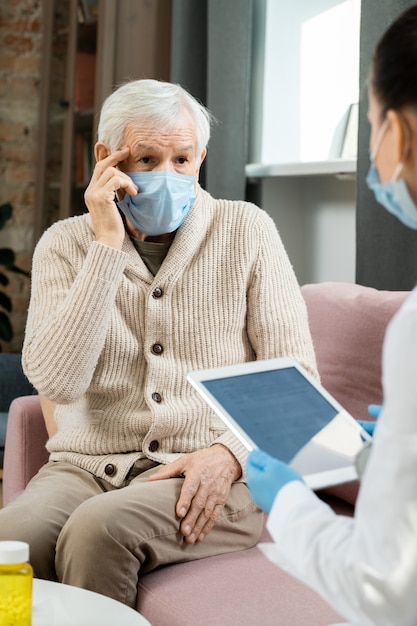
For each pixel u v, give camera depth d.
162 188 2.01
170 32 3.90
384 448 1.04
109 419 2.06
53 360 1.96
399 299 2.20
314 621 1.60
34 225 4.82
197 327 2.08
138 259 2.10
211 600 1.69
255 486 1.24
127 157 2.04
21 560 1.34
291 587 1.75
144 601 1.75
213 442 2.00
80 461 2.05
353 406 2.19
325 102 3.32
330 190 3.34
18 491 2.36
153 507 1.82
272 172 3.34
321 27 3.32
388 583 1.02
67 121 4.50
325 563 1.10
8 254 4.87
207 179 3.46
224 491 1.90
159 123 2.02
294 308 2.12
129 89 2.06
